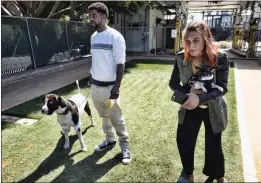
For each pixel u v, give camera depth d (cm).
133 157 340
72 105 343
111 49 288
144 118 482
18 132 421
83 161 333
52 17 1249
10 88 748
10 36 859
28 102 588
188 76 229
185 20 1994
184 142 249
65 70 1067
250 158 330
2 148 368
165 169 313
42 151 360
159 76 890
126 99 609
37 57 998
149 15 1738
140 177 298
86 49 1402
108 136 359
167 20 2209
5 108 548
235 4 1877
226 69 212
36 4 1173
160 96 631
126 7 1417
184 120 247
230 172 301
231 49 1984
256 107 541
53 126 445
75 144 378
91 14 285
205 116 238
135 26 1791
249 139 384
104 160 334
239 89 670
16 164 328
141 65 1172
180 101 207
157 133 414
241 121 452
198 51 208
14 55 882
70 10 1268
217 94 211
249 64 1160
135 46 1809
